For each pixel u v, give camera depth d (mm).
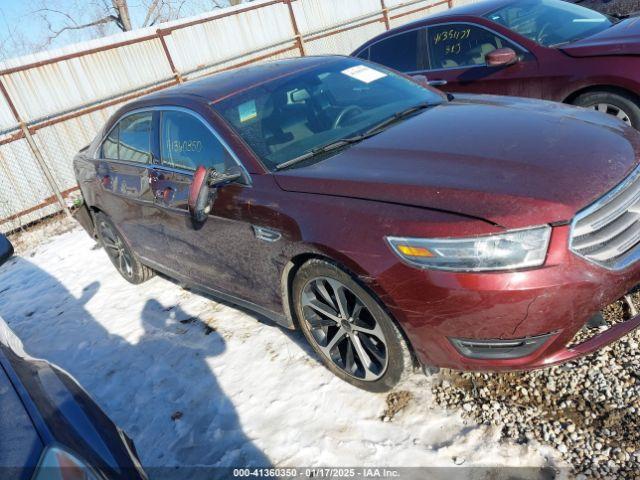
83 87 8961
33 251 6953
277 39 11828
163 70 9961
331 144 2965
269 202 2697
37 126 8320
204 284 3701
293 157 2922
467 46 5457
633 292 2740
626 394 2322
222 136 3078
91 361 3848
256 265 2967
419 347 2312
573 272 2021
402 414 2549
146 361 3633
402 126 3037
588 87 4535
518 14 5344
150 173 3699
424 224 2139
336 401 2746
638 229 2244
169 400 3162
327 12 12656
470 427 2377
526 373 2574
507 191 2143
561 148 2398
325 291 2660
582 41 4719
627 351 2541
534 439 2242
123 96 9297
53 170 8578
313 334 2859
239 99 3287
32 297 5375
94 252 6191
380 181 2404
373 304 2377
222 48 10898
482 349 2178
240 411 2885
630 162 2336
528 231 2031
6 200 8102
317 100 3381
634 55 4211
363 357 2648
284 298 2930
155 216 3740
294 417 2725
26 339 4492
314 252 2494
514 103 3211
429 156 2531
